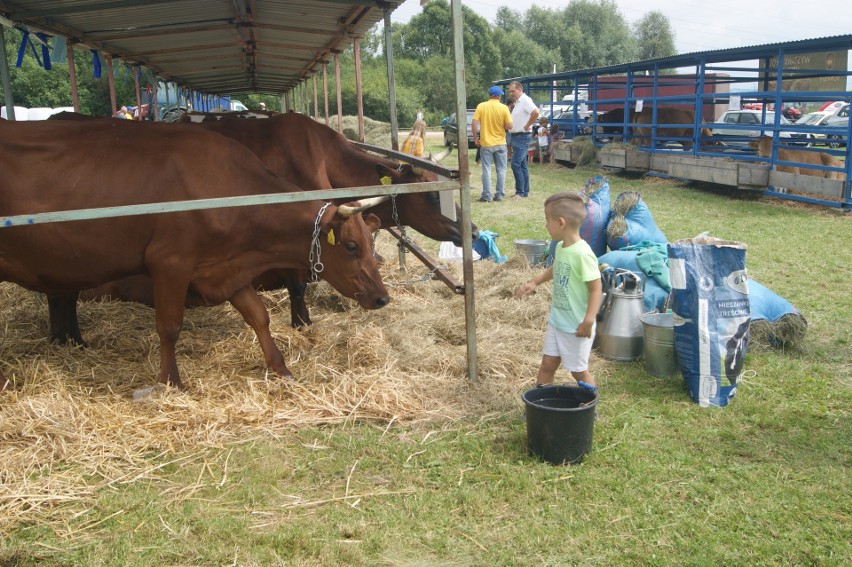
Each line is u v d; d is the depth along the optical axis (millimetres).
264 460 3445
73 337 5012
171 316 4195
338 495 3184
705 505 3059
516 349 4898
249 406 3953
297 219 4254
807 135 18516
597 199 6105
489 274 6695
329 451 3574
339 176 5727
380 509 3059
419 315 5539
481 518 2994
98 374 4469
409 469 3393
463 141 4074
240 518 2990
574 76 18469
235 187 4191
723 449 3559
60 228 4039
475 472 3355
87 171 4062
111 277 4312
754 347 4844
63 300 4918
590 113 20469
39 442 3496
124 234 4094
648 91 22500
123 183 4059
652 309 5090
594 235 6043
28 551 2752
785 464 3404
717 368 4070
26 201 4000
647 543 2799
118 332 5273
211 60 10047
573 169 17594
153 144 4176
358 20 6805
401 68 38031
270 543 2811
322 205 4305
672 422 3883
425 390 4250
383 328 5195
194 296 4520
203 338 5145
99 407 3881
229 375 4438
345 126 20328
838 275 6719
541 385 3639
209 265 4234
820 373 4527
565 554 2746
